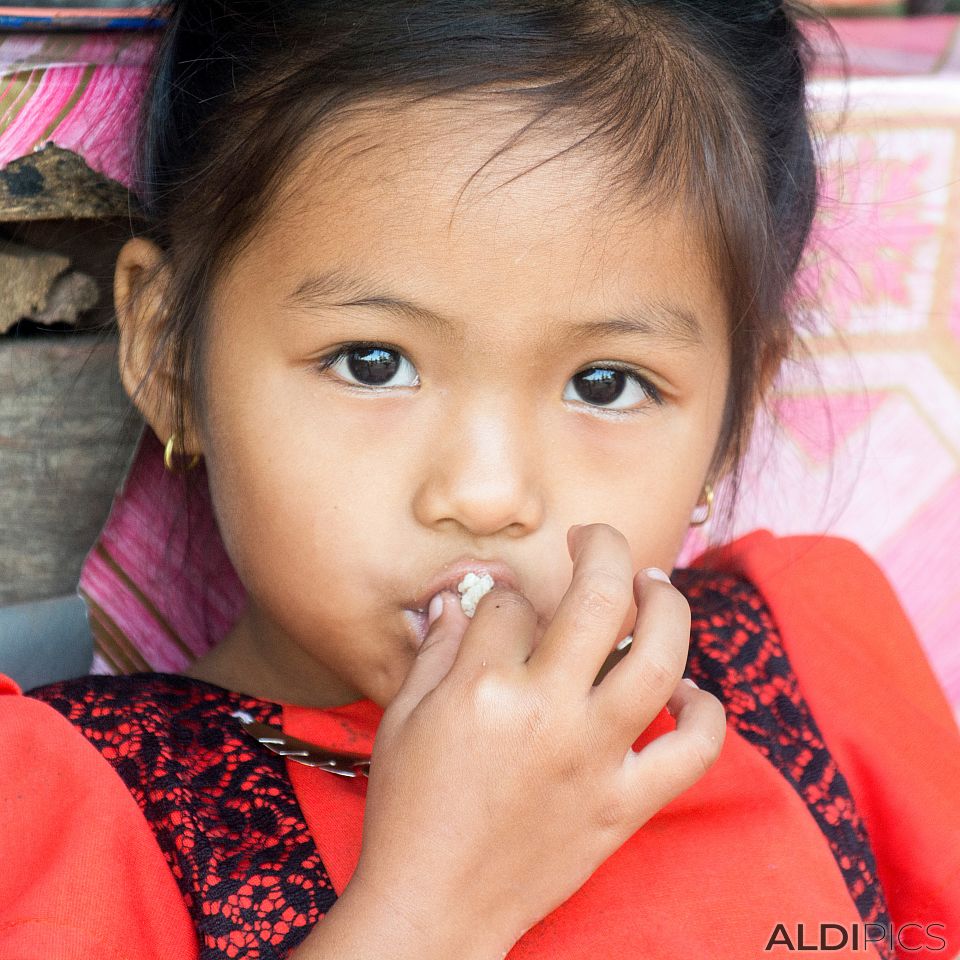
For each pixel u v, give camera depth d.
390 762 1.15
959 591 2.05
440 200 1.19
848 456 1.98
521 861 1.14
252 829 1.29
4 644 1.45
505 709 1.13
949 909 1.51
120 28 1.47
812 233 1.71
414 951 1.10
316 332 1.23
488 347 1.21
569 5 1.29
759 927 1.25
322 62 1.28
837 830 1.51
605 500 1.28
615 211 1.21
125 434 1.57
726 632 1.62
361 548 1.24
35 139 1.41
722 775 1.38
